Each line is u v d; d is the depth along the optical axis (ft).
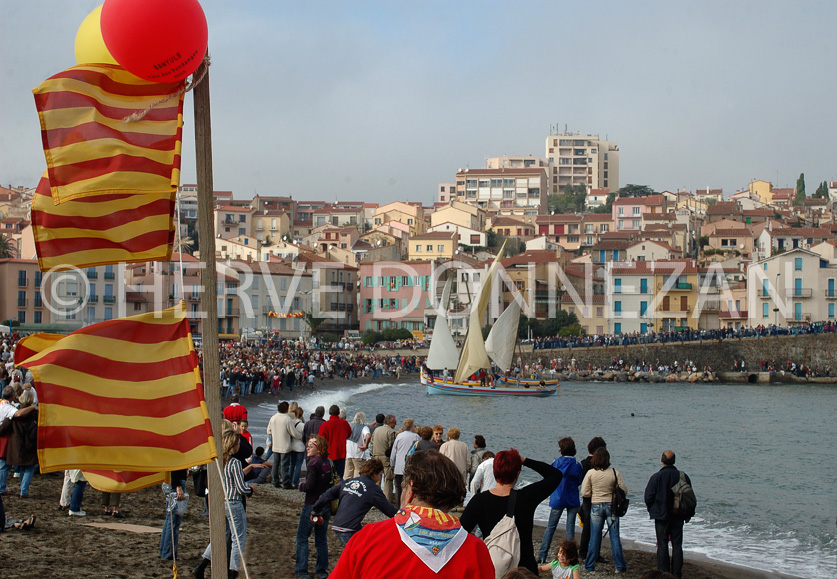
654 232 526.98
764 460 144.25
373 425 75.31
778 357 371.76
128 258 26.37
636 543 73.92
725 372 371.97
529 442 163.94
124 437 25.88
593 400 277.23
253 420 158.92
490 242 611.47
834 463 141.08
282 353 296.30
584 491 56.95
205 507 62.23
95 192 25.91
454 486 19.49
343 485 42.98
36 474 71.05
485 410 234.79
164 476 29.84
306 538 47.11
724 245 533.14
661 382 367.66
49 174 25.73
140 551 48.65
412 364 374.02
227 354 240.32
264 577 47.75
